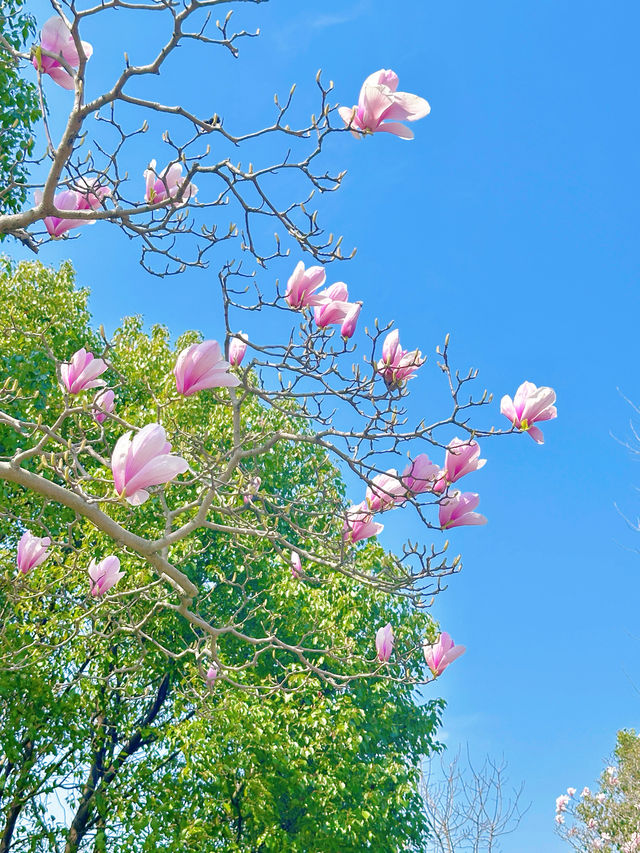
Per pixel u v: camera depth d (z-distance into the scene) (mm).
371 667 12602
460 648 4246
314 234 3678
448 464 3686
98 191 3738
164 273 3922
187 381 3043
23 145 3754
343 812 11812
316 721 11703
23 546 4621
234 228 3785
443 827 13148
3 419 3590
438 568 4113
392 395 3857
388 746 13555
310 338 3924
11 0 8688
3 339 11422
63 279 14055
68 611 9938
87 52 3369
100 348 13773
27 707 10570
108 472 9789
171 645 11742
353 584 12742
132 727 12547
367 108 3182
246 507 4512
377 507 4035
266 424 4473
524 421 3516
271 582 12414
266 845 11695
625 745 16875
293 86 3312
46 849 11688
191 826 11242
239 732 10859
